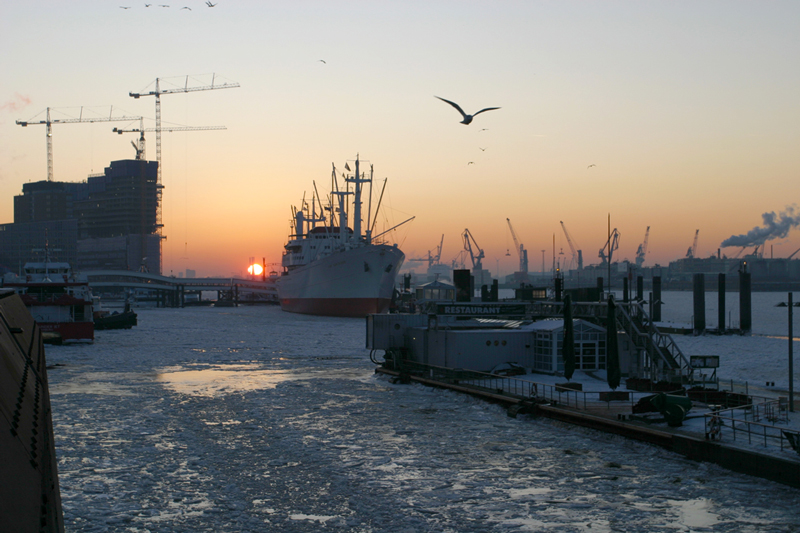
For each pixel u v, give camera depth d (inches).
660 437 1239.5
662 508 940.0
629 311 2096.5
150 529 863.7
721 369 2524.6
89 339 3619.6
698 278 4407.0
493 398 1732.3
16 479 273.7
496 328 2347.4
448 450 1275.8
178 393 1963.6
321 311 6437.0
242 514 924.6
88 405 1749.5
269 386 2116.1
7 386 343.0
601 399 1641.2
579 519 903.7
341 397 1894.7
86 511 925.8
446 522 896.9
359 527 880.3
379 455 1240.8
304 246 7303.2
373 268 5644.7
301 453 1251.8
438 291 4741.6
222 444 1321.4
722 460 1111.0
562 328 2081.7
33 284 3563.0
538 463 1180.5
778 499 959.6
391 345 2469.2
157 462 1184.2
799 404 1517.0
